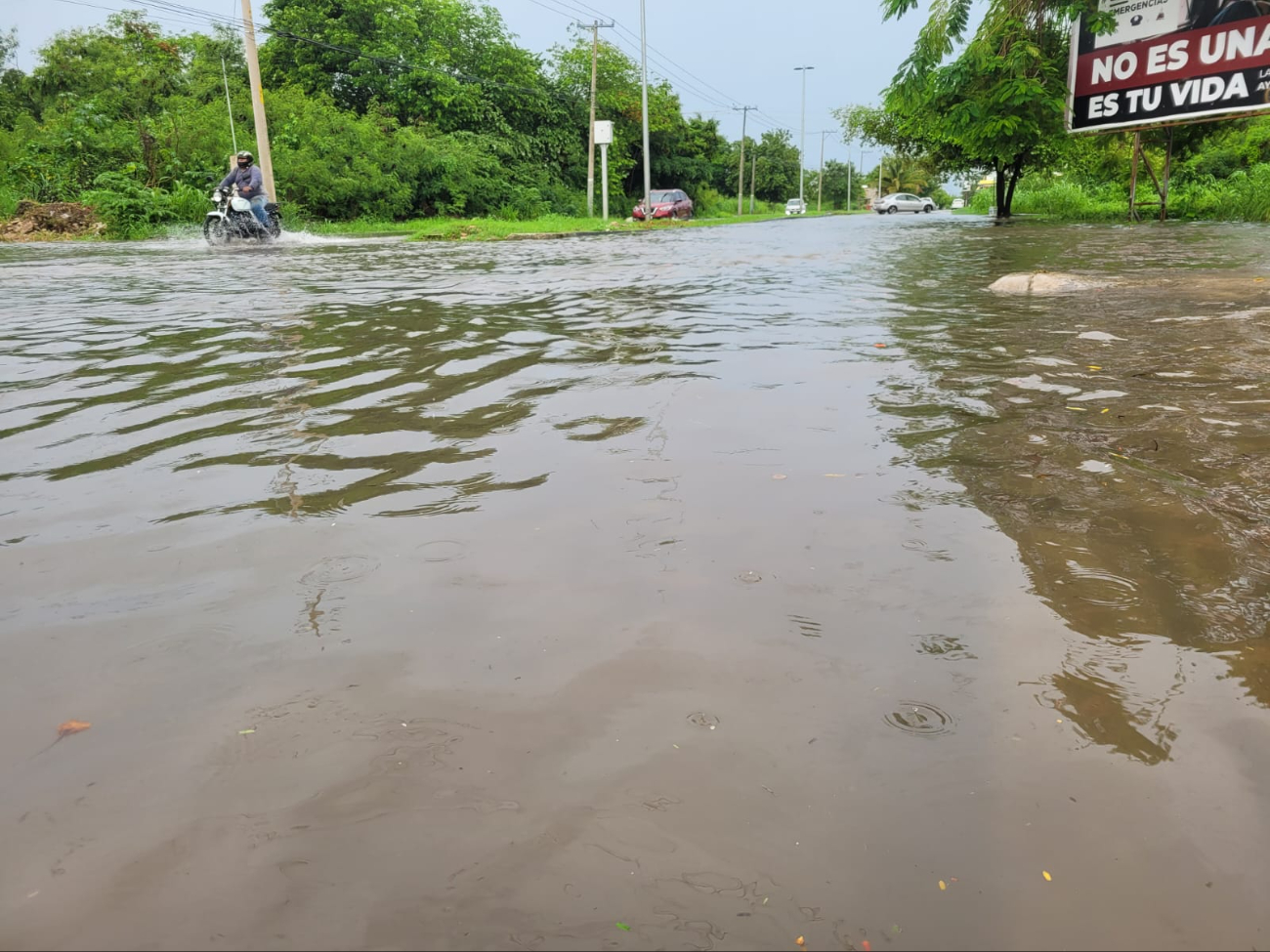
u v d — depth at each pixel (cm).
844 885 110
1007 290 713
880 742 137
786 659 160
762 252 1310
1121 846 116
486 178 3384
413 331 547
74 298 769
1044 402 338
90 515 241
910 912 106
